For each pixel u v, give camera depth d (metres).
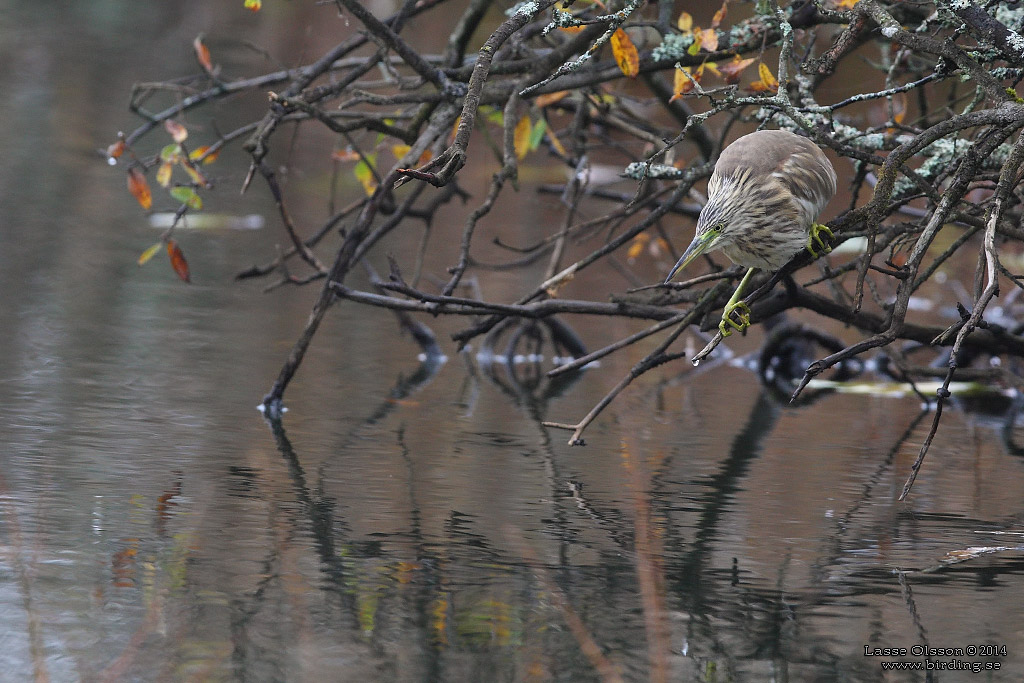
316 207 20.78
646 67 11.27
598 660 6.33
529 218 20.91
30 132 23.75
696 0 15.91
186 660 6.25
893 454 10.55
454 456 10.12
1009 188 7.30
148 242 18.30
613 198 14.71
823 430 11.47
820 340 14.66
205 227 19.23
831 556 7.83
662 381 13.77
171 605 6.90
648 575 7.48
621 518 8.53
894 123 10.22
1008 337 11.43
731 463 10.12
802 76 9.89
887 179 7.58
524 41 11.97
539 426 11.34
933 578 7.49
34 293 15.48
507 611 6.93
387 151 23.25
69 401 11.32
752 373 14.46
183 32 32.00
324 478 9.34
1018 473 9.93
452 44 12.57
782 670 6.24
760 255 8.57
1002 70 8.52
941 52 8.00
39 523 8.09
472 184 23.06
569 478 9.53
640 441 10.85
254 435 10.55
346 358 13.89
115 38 31.59
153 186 21.06
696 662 6.35
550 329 14.70
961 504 9.02
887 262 8.21
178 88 13.56
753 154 8.50
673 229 20.14
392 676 6.13
